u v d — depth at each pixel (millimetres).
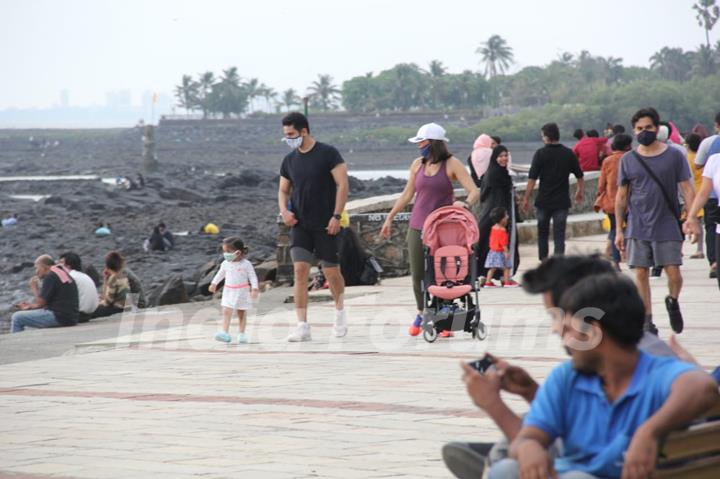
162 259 74250
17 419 14766
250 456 12062
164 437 13250
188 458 12070
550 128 31328
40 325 30016
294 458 11883
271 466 11547
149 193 150250
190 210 129875
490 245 30500
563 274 7293
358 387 16281
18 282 63062
